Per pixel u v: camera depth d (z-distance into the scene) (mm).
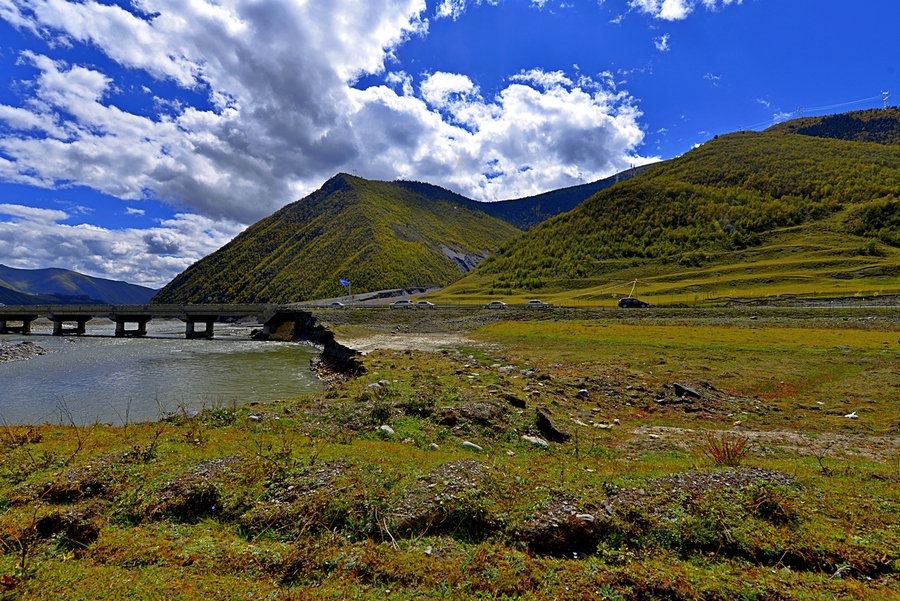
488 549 5969
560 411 15781
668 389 19250
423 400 14445
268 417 13250
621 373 22844
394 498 6848
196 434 10789
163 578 5301
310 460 8289
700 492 7070
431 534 6320
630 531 6238
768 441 12914
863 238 105562
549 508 6633
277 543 6121
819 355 26672
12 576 5141
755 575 5473
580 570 5531
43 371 32656
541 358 29047
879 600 4945
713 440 10438
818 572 5590
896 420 14938
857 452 11812
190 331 70125
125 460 8445
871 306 53156
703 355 27938
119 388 25922
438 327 62000
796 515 6582
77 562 5621
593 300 91438
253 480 7520
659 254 124812
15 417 19453
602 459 10711
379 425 12633
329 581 5344
